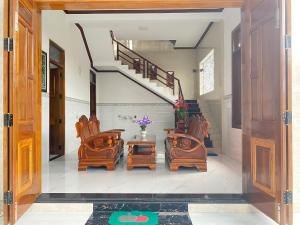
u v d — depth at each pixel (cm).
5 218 264
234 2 339
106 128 1107
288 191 256
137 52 1167
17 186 275
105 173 481
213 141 761
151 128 1104
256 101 310
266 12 283
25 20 300
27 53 306
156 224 293
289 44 256
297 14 334
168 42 1164
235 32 631
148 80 1042
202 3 335
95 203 328
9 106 265
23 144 292
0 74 330
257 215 321
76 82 805
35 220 304
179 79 1175
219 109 773
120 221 299
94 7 343
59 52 673
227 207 328
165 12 694
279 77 259
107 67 1035
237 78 633
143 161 514
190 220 305
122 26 866
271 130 276
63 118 677
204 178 444
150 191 367
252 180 318
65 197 338
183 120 888
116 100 1109
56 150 675
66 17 697
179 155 504
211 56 917
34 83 329
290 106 256
